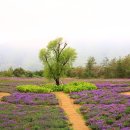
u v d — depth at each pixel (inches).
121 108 1398.9
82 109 1556.3
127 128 1063.6
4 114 1421.0
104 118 1253.7
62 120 1280.8
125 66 3774.6
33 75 4325.8
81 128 1197.1
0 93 2284.7
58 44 2583.7
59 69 2576.3
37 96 2039.9
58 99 1985.7
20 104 1801.2
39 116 1355.8
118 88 2327.8
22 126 1171.3
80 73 4089.6
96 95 1961.1
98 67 4062.5
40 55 2593.5
